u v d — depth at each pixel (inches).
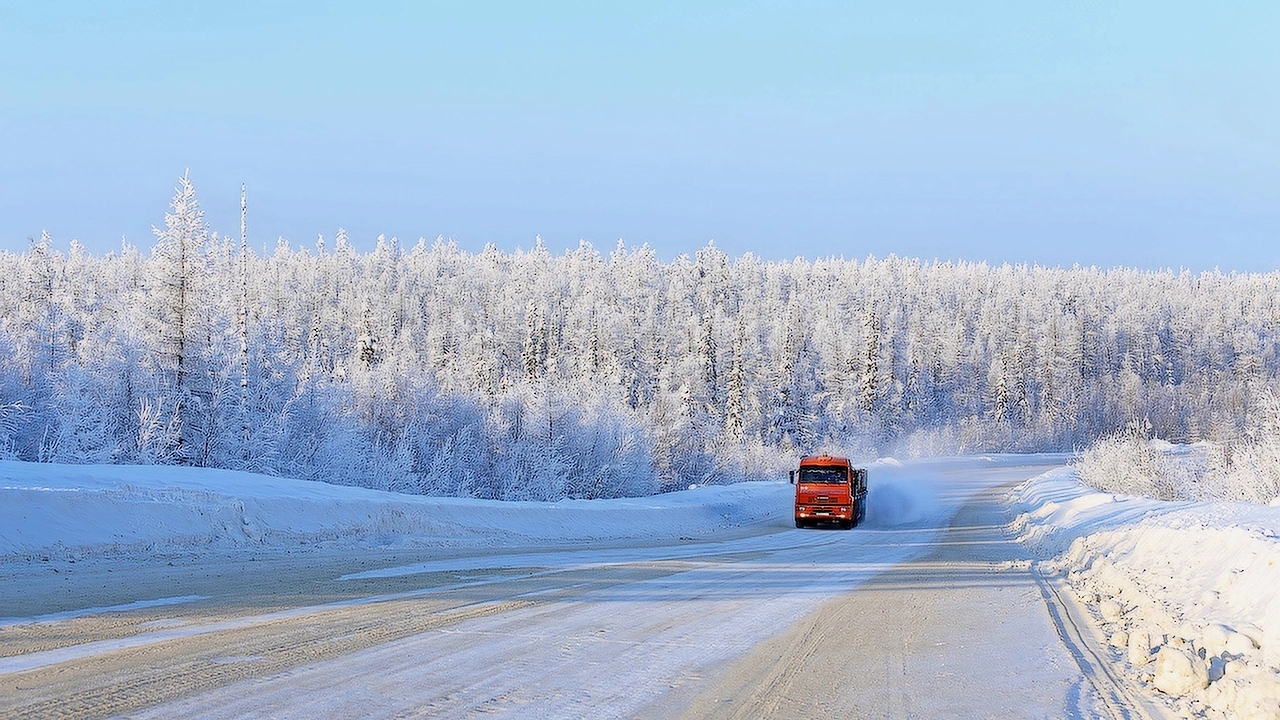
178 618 371.2
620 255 7332.7
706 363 3705.7
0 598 402.3
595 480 2230.6
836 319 6240.2
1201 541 547.2
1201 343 6555.1
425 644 337.1
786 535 1066.7
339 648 322.7
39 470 740.0
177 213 1622.8
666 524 1162.0
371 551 682.8
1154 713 272.5
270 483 884.6
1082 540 764.0
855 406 4136.3
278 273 6190.9
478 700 261.0
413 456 1945.1
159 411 1498.5
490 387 3587.6
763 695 280.5
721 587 540.4
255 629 353.4
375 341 4857.3
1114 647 377.4
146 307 1620.3
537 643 348.5
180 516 647.1
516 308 4832.7
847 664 331.3
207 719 228.8
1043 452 4436.5
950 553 835.4
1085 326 6023.6
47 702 238.4
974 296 7568.9
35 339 1844.2
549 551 754.8
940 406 5014.8
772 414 3705.7
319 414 1898.4
